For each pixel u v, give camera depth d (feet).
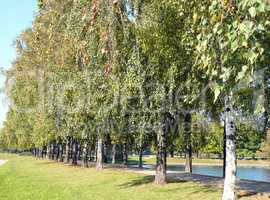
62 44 68.33
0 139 441.68
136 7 58.95
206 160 293.43
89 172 124.88
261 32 18.63
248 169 213.25
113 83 67.46
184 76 60.08
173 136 82.23
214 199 60.23
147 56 64.39
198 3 24.85
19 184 103.04
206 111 69.21
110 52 38.32
